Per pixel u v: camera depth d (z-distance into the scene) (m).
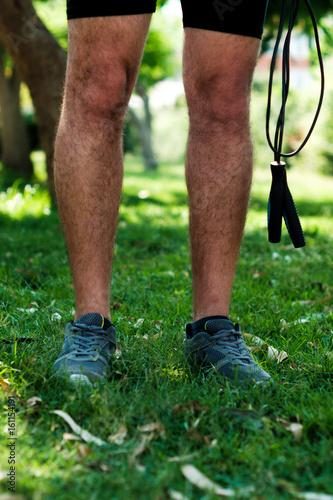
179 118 30.34
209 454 1.07
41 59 5.77
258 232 4.38
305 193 10.23
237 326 1.54
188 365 1.51
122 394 1.33
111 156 1.46
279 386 1.38
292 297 2.55
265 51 6.39
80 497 0.93
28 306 2.16
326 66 16.09
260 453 1.07
